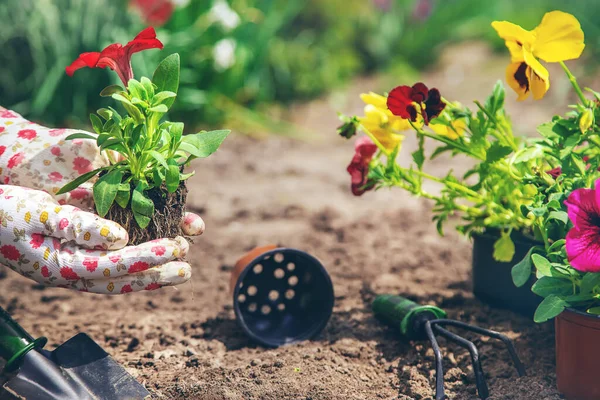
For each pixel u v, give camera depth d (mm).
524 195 1264
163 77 1157
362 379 1223
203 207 1713
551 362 1230
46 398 1158
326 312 1297
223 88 2480
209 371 1227
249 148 2266
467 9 3408
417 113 1216
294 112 2688
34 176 1153
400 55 3201
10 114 1203
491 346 1259
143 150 1146
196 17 2428
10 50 2254
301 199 1790
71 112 2260
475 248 1340
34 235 1136
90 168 1161
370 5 3369
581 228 1112
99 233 1131
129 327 1329
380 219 1626
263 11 2664
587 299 1146
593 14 3045
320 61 2984
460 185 1297
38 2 2250
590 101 1210
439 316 1268
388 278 1434
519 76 1224
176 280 1163
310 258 1284
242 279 1268
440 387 1186
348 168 1285
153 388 1202
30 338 1188
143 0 2256
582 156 1238
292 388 1200
